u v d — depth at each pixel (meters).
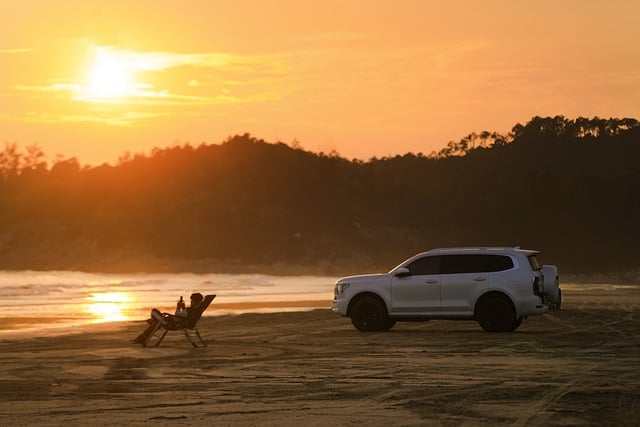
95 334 31.23
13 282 112.69
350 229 188.38
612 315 41.22
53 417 14.05
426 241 198.75
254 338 29.39
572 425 13.32
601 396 16.12
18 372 19.92
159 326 26.17
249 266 172.12
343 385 17.70
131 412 14.52
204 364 21.53
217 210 184.75
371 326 32.28
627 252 195.88
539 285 31.48
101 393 16.64
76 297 67.31
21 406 15.12
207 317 40.44
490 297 31.53
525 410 14.62
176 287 91.31
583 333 30.98
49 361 22.19
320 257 177.00
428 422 13.57
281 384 17.83
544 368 20.47
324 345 26.64
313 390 17.00
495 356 23.27
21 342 27.80
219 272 170.25
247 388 17.28
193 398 16.02
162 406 15.12
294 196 191.25
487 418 13.91
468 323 36.53
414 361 22.06
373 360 22.34
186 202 189.88
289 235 179.50
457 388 17.20
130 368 20.69
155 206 192.12
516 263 31.58
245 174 195.12
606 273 189.25
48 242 193.00
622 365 21.06
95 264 180.25
